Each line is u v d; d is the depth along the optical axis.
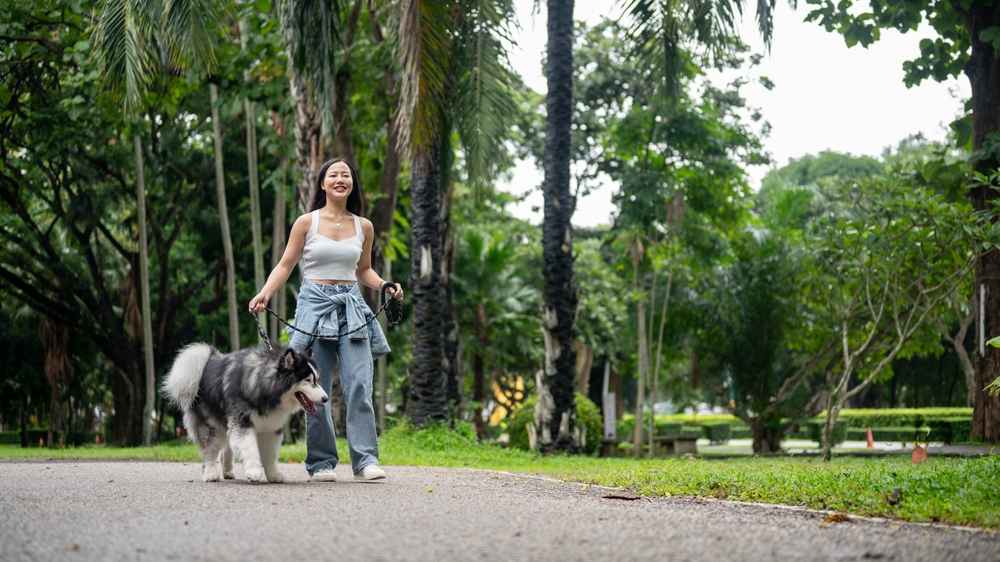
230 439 6.99
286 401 6.89
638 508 5.68
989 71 15.18
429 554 3.95
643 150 22.81
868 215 13.89
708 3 13.34
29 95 21.91
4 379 33.56
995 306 14.89
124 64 11.96
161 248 26.92
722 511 5.57
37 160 22.70
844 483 6.98
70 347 30.77
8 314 32.41
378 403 28.88
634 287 23.55
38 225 28.73
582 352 37.44
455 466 11.54
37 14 18.58
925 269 13.81
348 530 4.59
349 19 16.64
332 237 7.43
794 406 24.61
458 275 31.50
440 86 11.59
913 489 6.30
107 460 12.93
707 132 22.31
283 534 4.46
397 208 26.72
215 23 12.11
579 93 29.78
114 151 23.50
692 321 26.36
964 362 25.38
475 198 15.84
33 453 15.60
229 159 25.98
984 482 6.57
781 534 4.51
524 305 32.66
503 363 35.59
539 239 35.47
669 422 38.31
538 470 10.52
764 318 24.27
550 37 15.48
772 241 24.30
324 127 12.71
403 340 29.34
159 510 5.37
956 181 15.73
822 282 16.94
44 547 4.14
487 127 14.79
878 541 4.30
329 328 7.30
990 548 4.14
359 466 7.42
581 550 4.04
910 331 13.60
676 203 24.62
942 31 16.09
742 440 43.25
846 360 13.99
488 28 14.41
